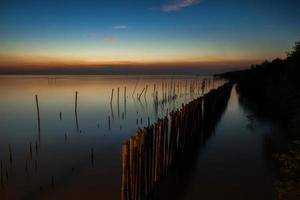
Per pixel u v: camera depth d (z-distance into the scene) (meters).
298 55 15.91
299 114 12.06
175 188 7.93
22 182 10.02
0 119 25.31
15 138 17.55
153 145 7.75
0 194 9.08
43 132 19.33
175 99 44.62
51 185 9.56
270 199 7.14
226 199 7.25
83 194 8.64
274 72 26.64
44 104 37.12
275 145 11.54
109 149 14.10
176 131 9.88
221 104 22.31
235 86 53.91
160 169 8.29
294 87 15.32
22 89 74.38
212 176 8.68
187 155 10.74
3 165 12.07
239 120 17.72
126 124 22.38
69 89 73.81
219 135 13.81
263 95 28.20
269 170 8.97
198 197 7.37
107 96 50.12
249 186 7.89
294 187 5.68
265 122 16.39
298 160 6.21
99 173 10.42
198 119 13.62
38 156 13.26
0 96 49.78
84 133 18.77
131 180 6.35
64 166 11.57
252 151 11.01
